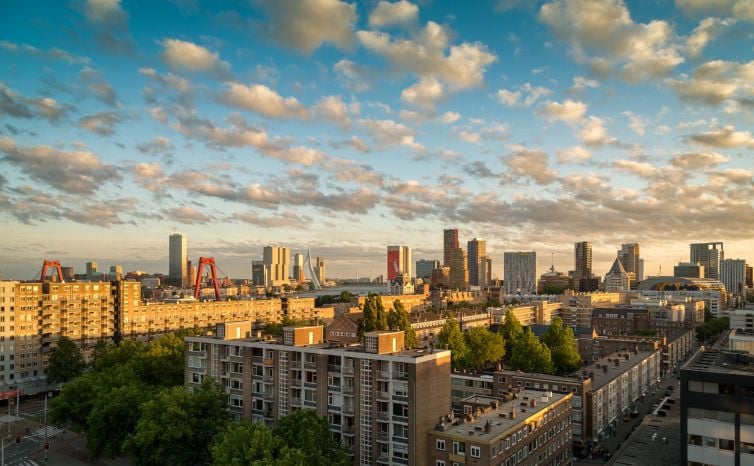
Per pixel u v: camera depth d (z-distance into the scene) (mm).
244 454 102688
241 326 150750
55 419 152250
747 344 158875
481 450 105375
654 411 187250
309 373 126750
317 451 103562
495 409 129250
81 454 154500
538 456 125188
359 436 117375
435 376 116062
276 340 140125
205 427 122562
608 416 174875
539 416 126688
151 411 123688
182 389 128500
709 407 101812
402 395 111938
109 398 138250
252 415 135125
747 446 98312
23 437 171250
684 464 103875
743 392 99062
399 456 112125
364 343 120875
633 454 136500
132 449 123500
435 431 112000
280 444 103938
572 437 157375
